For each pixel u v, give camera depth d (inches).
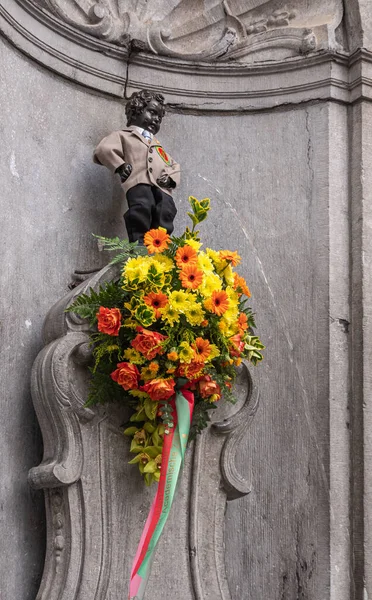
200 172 205.2
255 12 209.2
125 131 190.5
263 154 205.0
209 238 201.6
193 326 157.0
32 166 184.2
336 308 194.1
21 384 173.0
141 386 154.5
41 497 171.2
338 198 198.8
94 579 153.8
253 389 168.6
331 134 200.8
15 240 177.5
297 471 189.6
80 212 191.3
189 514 162.4
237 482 166.2
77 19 196.5
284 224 200.5
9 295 174.1
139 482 159.8
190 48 208.4
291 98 204.8
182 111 207.5
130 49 202.1
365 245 196.4
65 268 186.5
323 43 202.8
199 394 159.9
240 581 187.3
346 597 184.4
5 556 164.4
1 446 167.3
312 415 190.9
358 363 191.9
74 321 158.7
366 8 204.4
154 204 187.5
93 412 156.6
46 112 189.3
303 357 193.6
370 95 202.1
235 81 207.6
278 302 197.3
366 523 185.9
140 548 150.4
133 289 155.6
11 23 181.8
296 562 186.5
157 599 157.2
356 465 188.7
